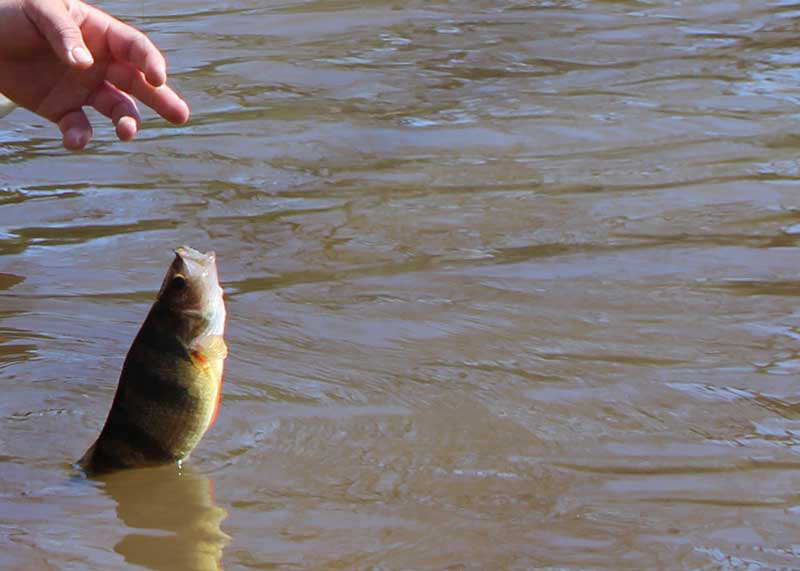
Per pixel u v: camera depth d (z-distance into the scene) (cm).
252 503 471
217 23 1279
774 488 484
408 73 1109
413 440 520
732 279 694
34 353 597
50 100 473
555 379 578
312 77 1099
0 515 461
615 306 661
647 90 1048
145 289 690
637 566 430
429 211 804
